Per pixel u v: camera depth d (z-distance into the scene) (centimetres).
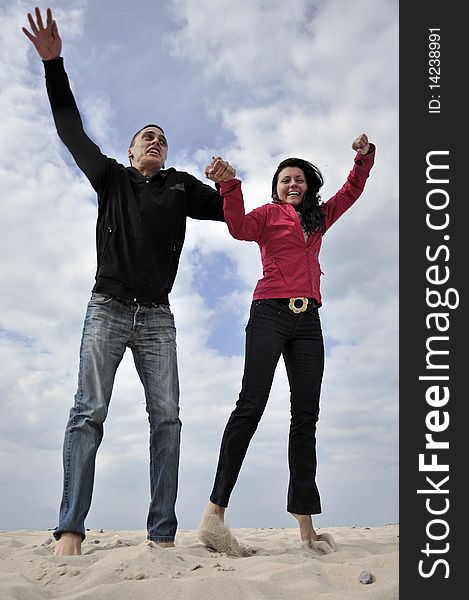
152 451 297
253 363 301
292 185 334
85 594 186
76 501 263
